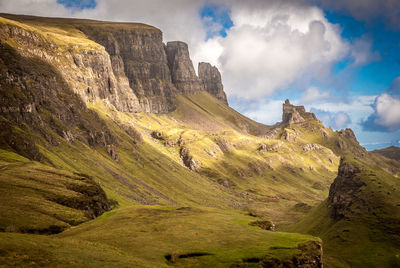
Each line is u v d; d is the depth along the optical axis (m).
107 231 92.56
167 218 112.88
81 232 95.62
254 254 72.81
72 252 57.69
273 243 81.62
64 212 128.88
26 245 54.81
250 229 98.94
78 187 170.00
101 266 53.56
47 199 140.62
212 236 88.44
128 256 65.31
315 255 77.81
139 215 118.81
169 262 69.31
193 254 73.56
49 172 181.88
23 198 129.38
